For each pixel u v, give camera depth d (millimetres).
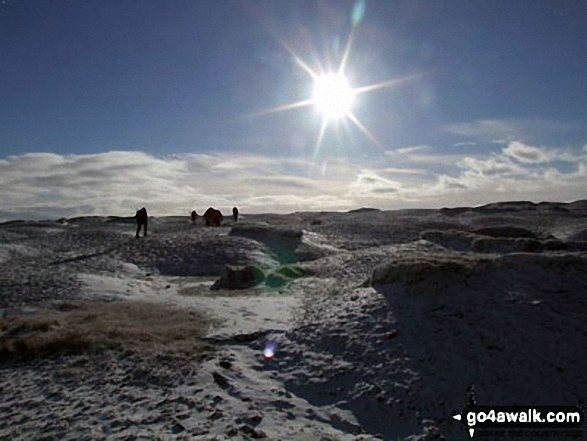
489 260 16531
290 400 10516
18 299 18969
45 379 11258
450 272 15789
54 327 14414
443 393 10344
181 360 12164
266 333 14398
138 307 17641
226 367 11945
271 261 33156
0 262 30125
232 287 23125
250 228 41688
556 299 13773
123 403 9977
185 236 40031
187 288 23797
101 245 39875
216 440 8320
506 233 39875
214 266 30938
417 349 12039
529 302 13672
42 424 9172
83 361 12164
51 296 19594
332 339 13281
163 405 9875
